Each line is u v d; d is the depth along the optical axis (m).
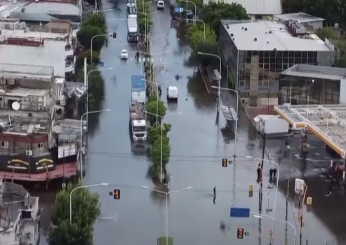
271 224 176.38
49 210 180.88
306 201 186.88
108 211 181.38
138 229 172.88
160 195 191.38
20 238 154.88
